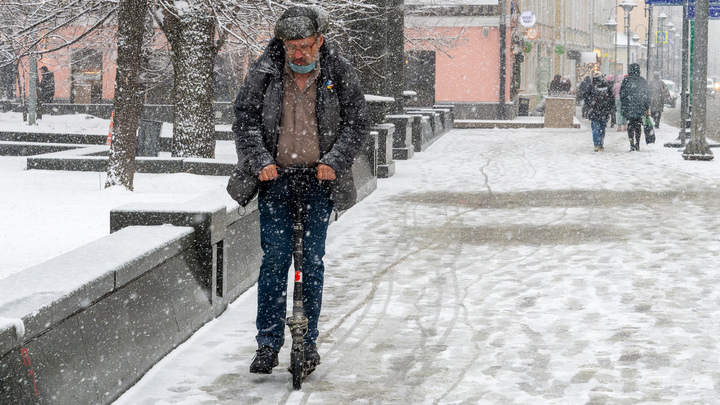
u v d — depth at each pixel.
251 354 4.91
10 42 15.83
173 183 12.18
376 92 18.66
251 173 4.35
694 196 12.05
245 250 6.53
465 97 37.22
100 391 3.94
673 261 7.55
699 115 17.61
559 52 50.41
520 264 7.54
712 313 5.74
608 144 22.28
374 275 7.13
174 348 4.97
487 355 4.87
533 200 11.91
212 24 14.57
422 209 11.09
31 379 3.30
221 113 30.17
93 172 14.04
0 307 3.34
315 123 4.43
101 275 3.96
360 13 17.55
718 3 20.02
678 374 4.47
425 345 5.09
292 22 4.21
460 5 36.38
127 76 11.50
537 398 4.14
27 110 31.94
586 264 7.49
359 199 11.92
